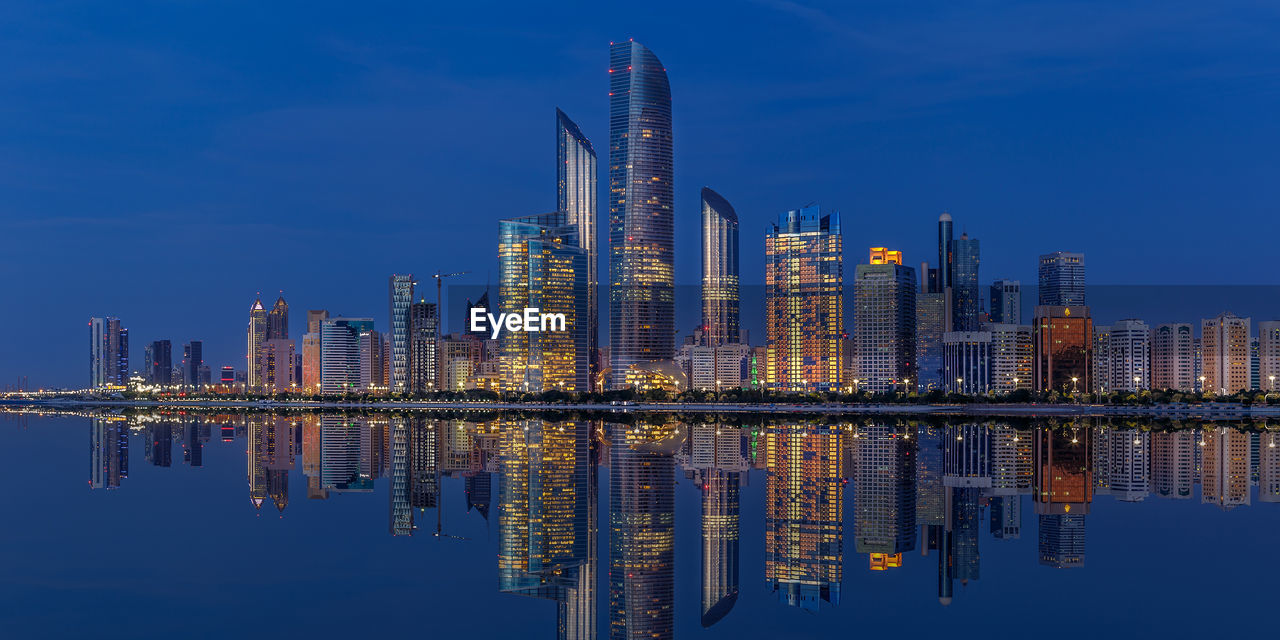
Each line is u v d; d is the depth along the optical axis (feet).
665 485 602.44
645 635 261.85
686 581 330.75
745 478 640.58
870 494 549.95
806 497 540.93
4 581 293.23
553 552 382.22
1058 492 552.00
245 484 564.30
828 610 281.74
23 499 482.28
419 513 460.14
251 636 238.68
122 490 523.29
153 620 251.19
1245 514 456.04
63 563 319.47
